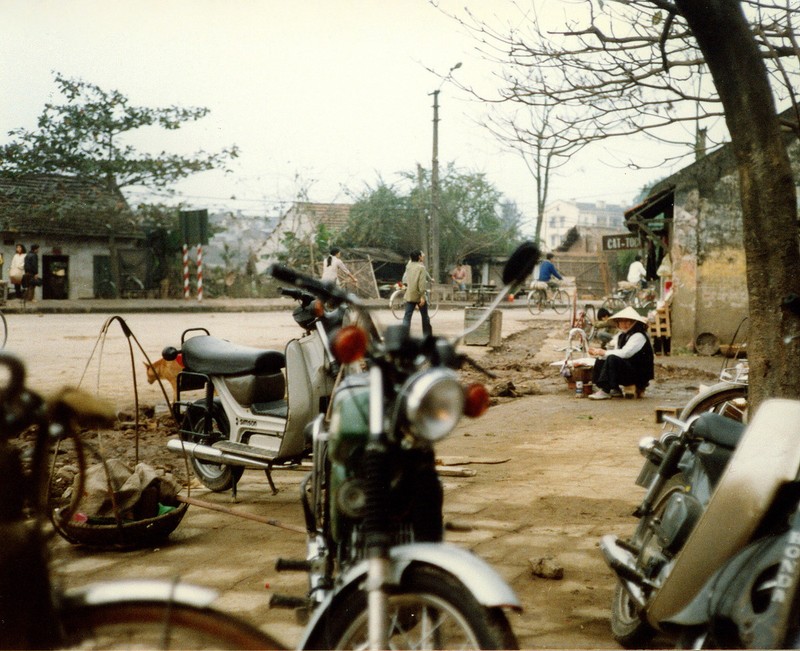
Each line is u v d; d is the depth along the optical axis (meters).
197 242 36.06
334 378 5.77
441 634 2.86
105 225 36.59
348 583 2.64
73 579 4.47
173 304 32.72
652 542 3.68
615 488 6.49
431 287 37.12
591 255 56.34
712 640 2.98
